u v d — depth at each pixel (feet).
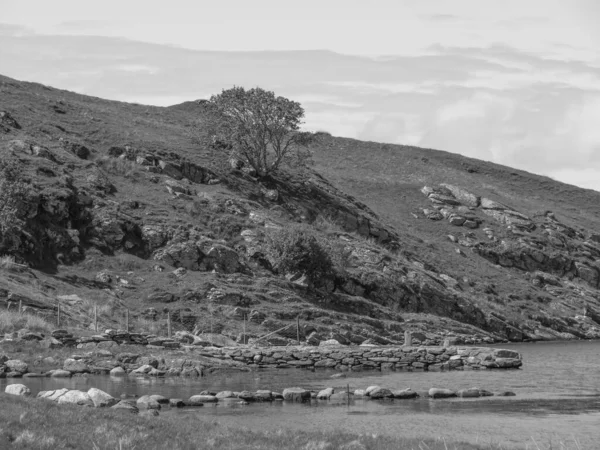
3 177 213.66
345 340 207.92
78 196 231.09
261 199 299.17
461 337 254.27
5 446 51.83
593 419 88.53
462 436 77.97
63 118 306.55
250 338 189.16
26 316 143.33
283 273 243.81
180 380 120.37
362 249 286.46
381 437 69.67
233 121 320.70
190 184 284.20
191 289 210.18
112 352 131.85
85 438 56.65
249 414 89.61
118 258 220.43
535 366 159.63
